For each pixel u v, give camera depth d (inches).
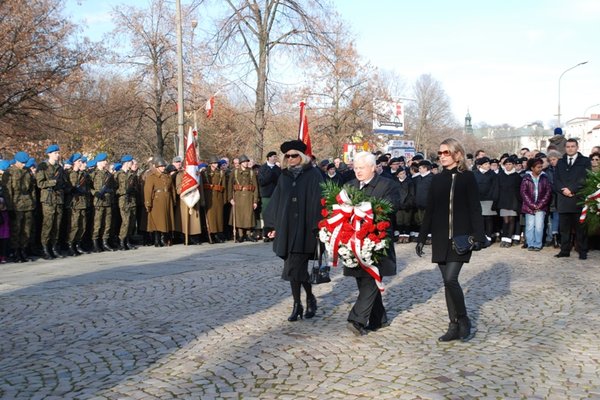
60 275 386.0
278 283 353.1
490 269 406.3
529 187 509.0
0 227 443.8
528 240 517.0
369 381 183.6
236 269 406.3
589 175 438.9
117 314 275.4
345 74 1261.1
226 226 626.5
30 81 952.9
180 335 238.8
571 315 270.8
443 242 229.5
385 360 205.3
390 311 281.3
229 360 206.4
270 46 1011.3
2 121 1008.9
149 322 260.1
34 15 937.5
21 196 451.8
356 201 230.1
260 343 226.7
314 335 238.2
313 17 997.2
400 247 546.3
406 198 577.9
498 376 188.1
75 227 491.8
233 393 174.9
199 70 1173.1
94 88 1250.0
